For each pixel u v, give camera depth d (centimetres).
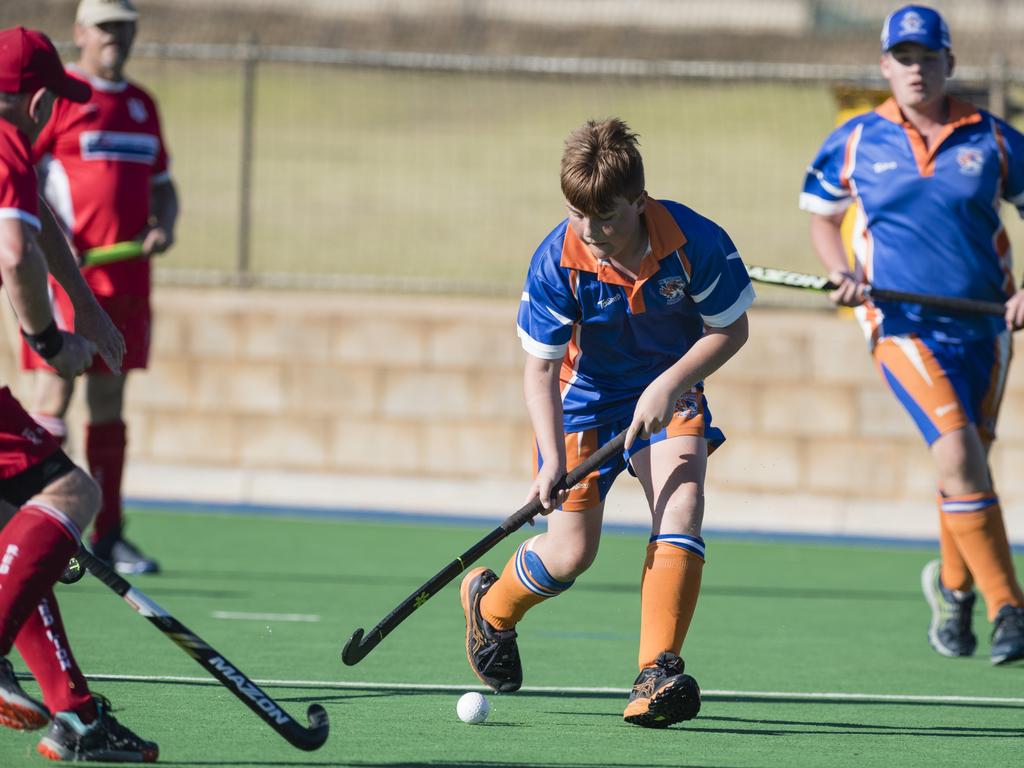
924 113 2209
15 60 1380
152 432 3975
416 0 8069
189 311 3956
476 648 1814
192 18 7938
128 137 2823
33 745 1456
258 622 2367
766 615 2636
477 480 3894
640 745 1562
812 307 3869
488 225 5422
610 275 1612
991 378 2225
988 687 2000
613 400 1716
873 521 3734
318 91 7075
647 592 1630
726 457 3788
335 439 3931
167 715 1628
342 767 1412
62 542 1331
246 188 4047
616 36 7756
